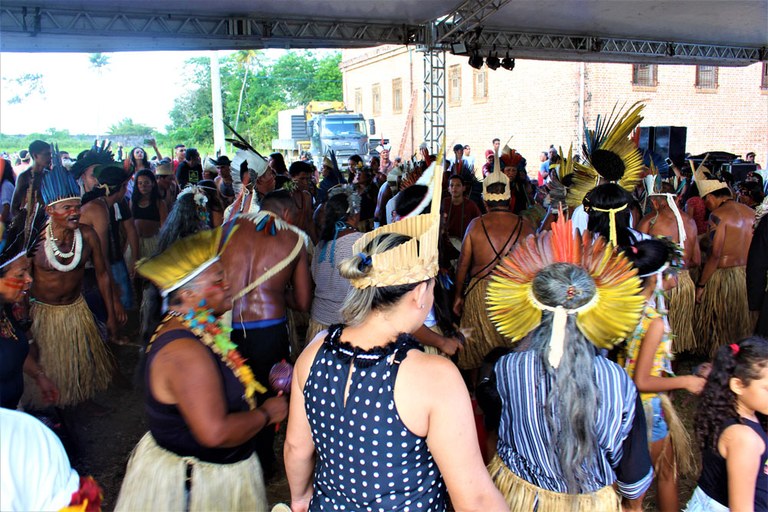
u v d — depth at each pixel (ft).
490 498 5.05
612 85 60.29
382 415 4.94
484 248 13.25
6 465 4.19
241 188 13.15
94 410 13.74
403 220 5.68
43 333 12.29
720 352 6.84
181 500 6.33
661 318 7.82
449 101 79.00
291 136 90.84
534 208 20.33
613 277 6.23
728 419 6.77
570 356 6.02
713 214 15.87
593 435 6.03
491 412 7.20
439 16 32.12
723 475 6.88
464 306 13.78
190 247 6.36
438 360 5.08
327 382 5.18
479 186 24.58
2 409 4.57
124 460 11.91
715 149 66.59
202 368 6.15
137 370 6.79
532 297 6.33
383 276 5.05
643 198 18.67
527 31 36.68
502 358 6.61
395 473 5.00
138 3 26.76
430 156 21.38
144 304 9.51
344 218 11.72
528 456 6.43
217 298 6.48
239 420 6.44
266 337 10.15
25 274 8.36
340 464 5.16
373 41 33.22
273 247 10.18
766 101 68.44
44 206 11.93
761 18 33.73
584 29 36.63
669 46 41.11
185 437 6.38
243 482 6.75
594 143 13.14
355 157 38.83
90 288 16.44
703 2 29.60
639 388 7.86
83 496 4.63
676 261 8.14
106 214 16.01
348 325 5.39
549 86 62.28
